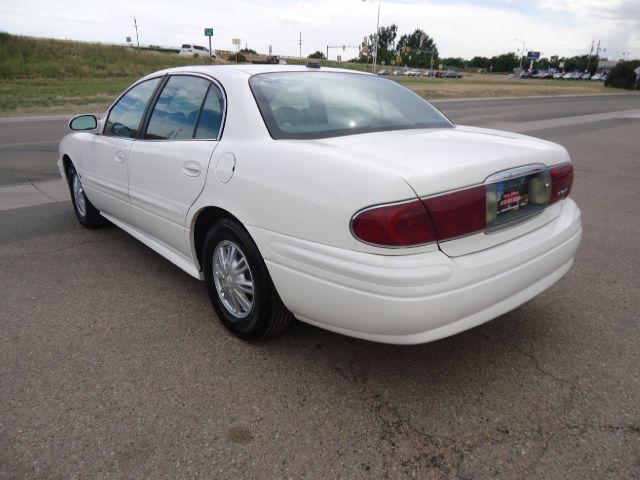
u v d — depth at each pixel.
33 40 38.25
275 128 2.68
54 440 2.19
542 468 2.06
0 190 6.65
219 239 2.91
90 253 4.41
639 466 2.06
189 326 3.17
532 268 2.49
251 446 2.17
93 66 37.16
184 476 2.01
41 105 18.94
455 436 2.24
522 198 2.49
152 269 4.07
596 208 6.06
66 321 3.22
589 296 3.61
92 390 2.53
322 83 3.21
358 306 2.18
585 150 10.73
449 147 2.49
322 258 2.25
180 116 3.31
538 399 2.48
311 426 2.29
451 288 2.15
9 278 3.86
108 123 4.21
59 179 7.33
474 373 2.69
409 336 2.18
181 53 62.84
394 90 3.52
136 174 3.60
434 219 2.10
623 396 2.50
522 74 111.19
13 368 2.70
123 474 2.01
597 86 62.47
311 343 2.98
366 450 2.15
